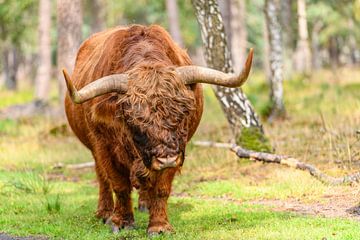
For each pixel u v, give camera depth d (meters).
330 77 50.22
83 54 15.37
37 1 55.28
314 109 31.47
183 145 11.07
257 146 19.72
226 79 11.34
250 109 20.08
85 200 16.67
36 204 16.17
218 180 18.12
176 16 49.25
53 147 25.50
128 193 13.19
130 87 11.06
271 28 30.50
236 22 55.69
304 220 12.88
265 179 17.50
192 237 12.10
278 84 30.16
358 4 56.34
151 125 10.78
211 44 19.73
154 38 12.68
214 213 14.30
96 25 53.97
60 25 29.09
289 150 20.12
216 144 21.80
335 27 68.25
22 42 65.62
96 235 12.85
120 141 11.76
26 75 89.88
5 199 16.86
